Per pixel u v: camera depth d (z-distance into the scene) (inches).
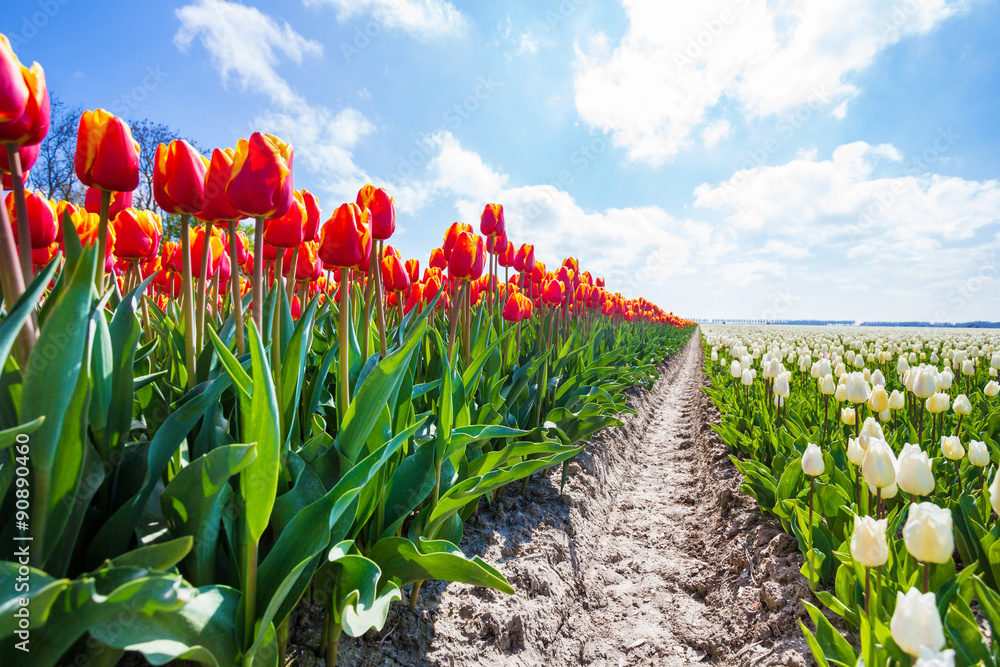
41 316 49.9
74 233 48.1
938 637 42.3
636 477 228.1
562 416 143.6
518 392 132.9
